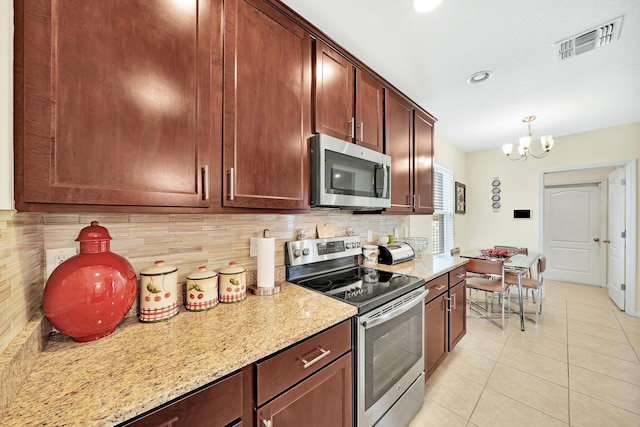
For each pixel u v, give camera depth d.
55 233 0.89
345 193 1.45
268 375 0.80
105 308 0.77
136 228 1.05
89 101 0.70
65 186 0.67
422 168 2.33
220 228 1.30
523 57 1.75
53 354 0.73
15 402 0.55
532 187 3.85
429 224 3.38
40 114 0.63
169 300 0.98
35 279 0.79
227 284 1.17
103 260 0.80
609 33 1.51
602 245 4.25
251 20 1.09
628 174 3.09
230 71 1.01
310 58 1.35
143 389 0.59
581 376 1.89
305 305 1.15
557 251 4.69
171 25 0.85
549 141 2.71
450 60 1.78
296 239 1.66
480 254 3.21
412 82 2.08
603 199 4.24
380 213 1.90
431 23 1.43
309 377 0.93
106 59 0.73
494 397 1.69
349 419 1.10
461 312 2.27
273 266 1.33
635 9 1.32
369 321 1.13
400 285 1.48
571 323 2.83
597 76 1.99
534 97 2.35
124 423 0.55
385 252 2.11
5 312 0.60
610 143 3.18
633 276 3.04
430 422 1.50
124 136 0.76
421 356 1.60
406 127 2.11
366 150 1.59
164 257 1.12
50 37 0.65
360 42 1.59
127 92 0.77
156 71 0.82
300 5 1.30
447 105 2.52
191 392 0.65
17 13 0.61
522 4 1.30
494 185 4.18
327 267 1.80
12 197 0.60
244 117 1.06
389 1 1.28
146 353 0.74
